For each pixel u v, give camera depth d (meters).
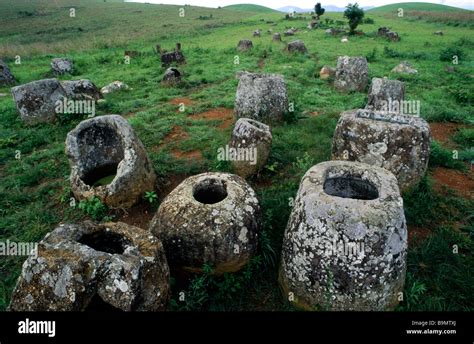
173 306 3.25
